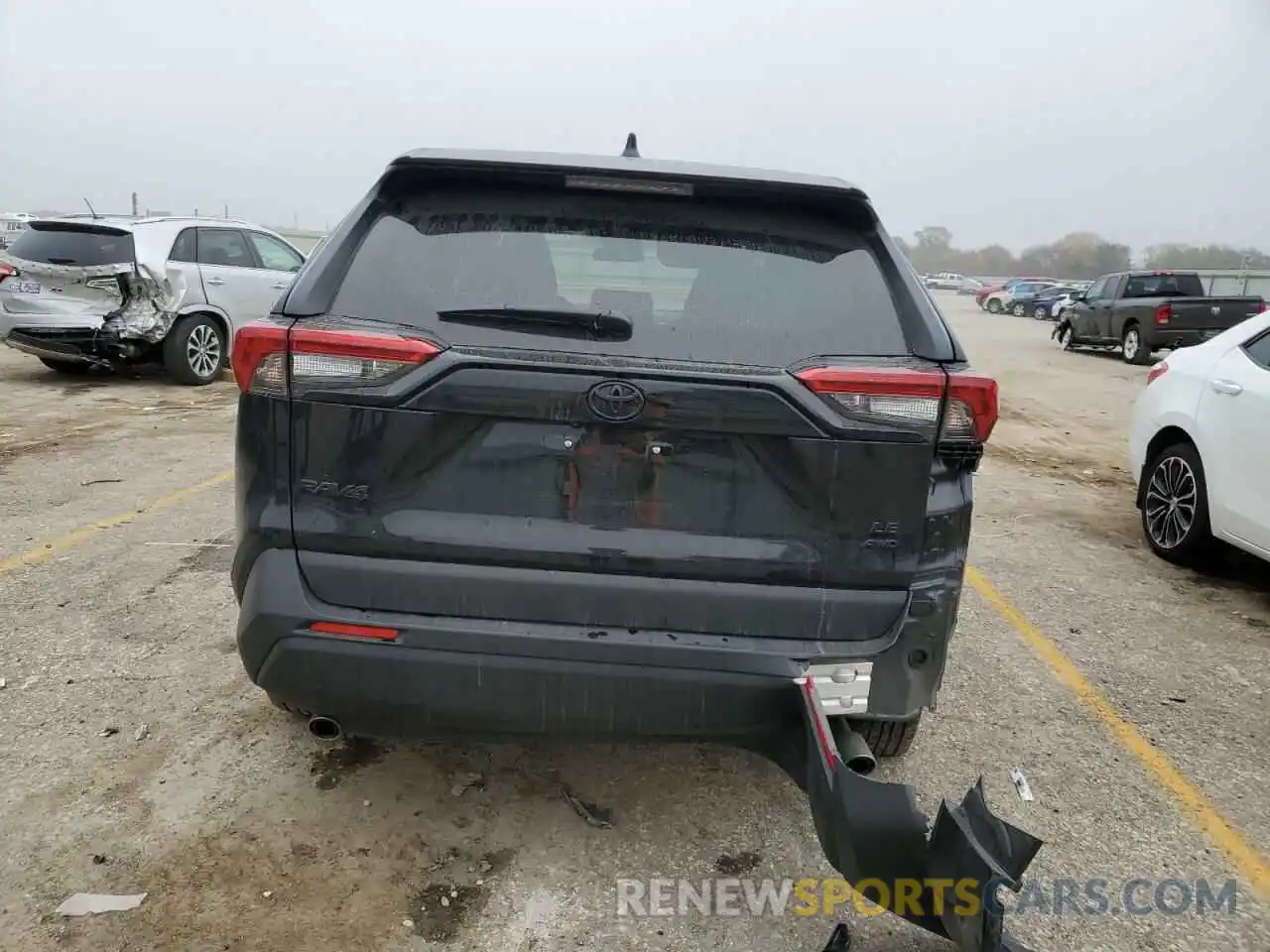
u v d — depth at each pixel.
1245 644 4.42
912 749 3.37
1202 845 2.90
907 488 2.32
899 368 2.30
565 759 3.18
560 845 2.75
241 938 2.32
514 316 2.29
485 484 2.29
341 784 2.97
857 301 2.42
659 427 2.25
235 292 10.84
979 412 2.32
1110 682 3.96
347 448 2.28
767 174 2.53
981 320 36.66
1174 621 4.66
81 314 9.77
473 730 2.38
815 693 2.32
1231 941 2.50
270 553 2.35
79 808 2.80
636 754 3.23
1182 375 5.53
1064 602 4.85
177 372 10.42
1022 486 7.48
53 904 2.41
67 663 3.68
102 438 7.73
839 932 2.41
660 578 2.32
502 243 2.42
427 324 2.30
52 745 3.12
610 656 2.29
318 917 2.41
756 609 2.32
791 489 2.30
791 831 2.87
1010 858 2.10
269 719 3.33
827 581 2.34
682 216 2.49
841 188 2.46
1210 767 3.34
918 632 2.36
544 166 2.43
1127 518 6.59
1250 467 4.82
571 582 2.30
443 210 2.47
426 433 2.26
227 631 4.01
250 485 2.34
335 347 2.23
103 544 5.03
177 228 10.36
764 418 2.25
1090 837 2.91
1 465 6.73
